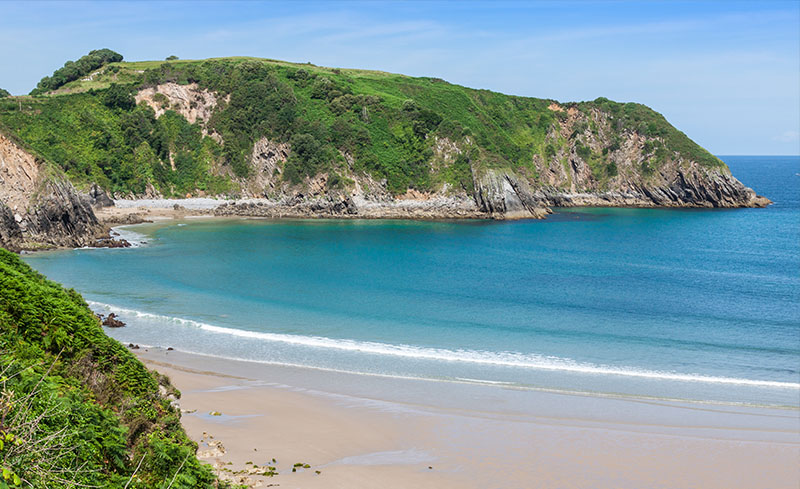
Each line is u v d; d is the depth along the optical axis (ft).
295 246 279.28
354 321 151.43
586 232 344.69
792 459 77.46
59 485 36.70
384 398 97.81
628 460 76.18
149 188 395.96
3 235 249.75
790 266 249.14
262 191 413.18
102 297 171.01
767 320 157.58
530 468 72.95
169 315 152.35
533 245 297.94
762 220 407.03
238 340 131.34
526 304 174.09
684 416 92.43
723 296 189.16
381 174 405.39
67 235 270.26
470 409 93.61
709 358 124.06
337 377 108.37
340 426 84.53
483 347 129.90
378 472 69.97
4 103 370.12
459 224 369.09
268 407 90.94
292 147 409.28
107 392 64.59
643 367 117.60
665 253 280.10
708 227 372.58
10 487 31.17
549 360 121.29
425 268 233.14
